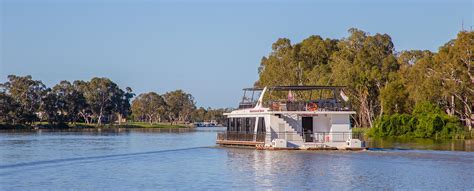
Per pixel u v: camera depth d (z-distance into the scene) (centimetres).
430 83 10944
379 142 9244
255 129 6769
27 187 4212
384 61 13312
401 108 12512
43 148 8412
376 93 13538
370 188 4109
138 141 10875
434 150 6950
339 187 4153
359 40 14275
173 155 6462
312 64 14950
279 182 4378
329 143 6469
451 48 11069
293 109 6594
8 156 6725
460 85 10844
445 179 4453
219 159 5888
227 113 7612
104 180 4519
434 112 11025
